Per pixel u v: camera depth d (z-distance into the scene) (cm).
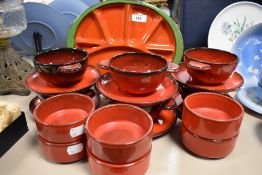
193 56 51
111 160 31
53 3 68
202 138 37
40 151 42
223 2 68
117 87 46
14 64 57
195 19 69
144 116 36
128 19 57
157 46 58
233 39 67
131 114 38
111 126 38
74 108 42
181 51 57
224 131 36
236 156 41
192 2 68
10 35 55
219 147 37
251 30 58
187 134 39
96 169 33
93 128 36
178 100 48
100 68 51
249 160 40
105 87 45
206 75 45
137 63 47
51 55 48
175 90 44
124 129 37
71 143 36
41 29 63
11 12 55
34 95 56
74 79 45
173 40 58
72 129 35
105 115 38
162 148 42
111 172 32
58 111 41
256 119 50
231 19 66
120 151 30
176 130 47
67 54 50
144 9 57
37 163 39
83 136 37
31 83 47
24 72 58
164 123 45
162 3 78
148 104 40
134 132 37
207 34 70
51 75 43
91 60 59
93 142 32
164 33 58
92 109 38
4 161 40
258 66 59
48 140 36
